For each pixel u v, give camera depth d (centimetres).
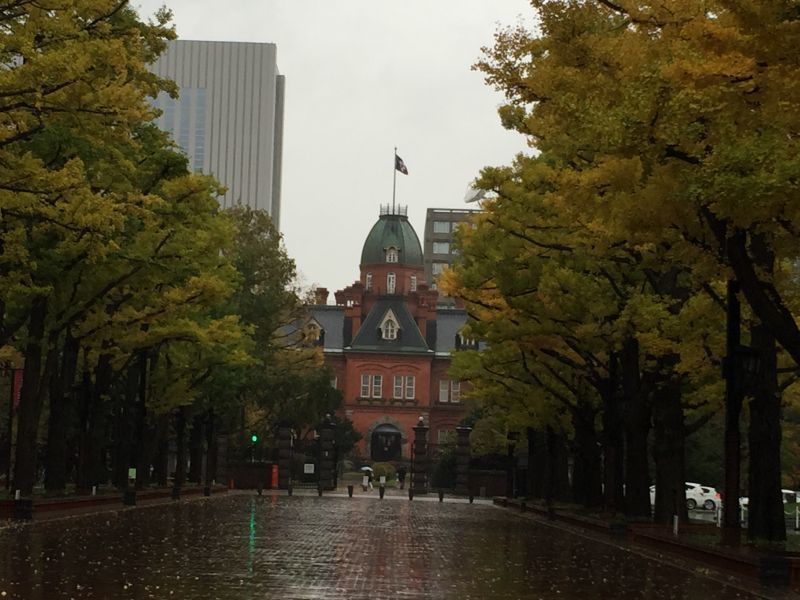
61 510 3128
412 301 13400
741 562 1895
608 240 2248
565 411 4600
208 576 1590
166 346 4453
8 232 2420
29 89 1953
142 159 3027
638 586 1712
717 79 1417
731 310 2094
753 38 1352
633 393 3112
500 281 3084
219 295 3397
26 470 3053
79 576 1521
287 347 7825
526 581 1716
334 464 8044
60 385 3528
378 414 12625
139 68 2362
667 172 1692
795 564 1758
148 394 4700
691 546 2220
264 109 18425
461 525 3531
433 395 12875
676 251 1833
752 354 2088
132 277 3109
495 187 2836
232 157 18300
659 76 1534
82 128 2125
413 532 2984
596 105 1691
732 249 1719
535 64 1988
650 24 1634
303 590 1452
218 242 3544
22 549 1948
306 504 4953
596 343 3092
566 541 2898
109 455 6281
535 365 4134
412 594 1455
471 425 9019
